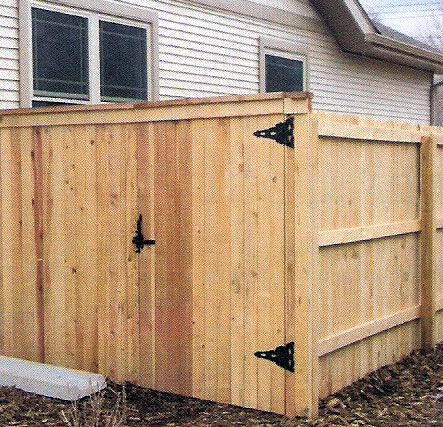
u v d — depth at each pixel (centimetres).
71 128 569
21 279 597
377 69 1323
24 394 532
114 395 528
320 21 1164
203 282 517
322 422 477
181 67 915
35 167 586
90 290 565
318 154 489
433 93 1516
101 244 558
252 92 1027
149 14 866
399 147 620
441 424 484
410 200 639
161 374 536
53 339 582
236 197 502
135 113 539
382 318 591
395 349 621
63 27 774
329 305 526
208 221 513
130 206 545
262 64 1041
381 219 592
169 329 532
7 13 721
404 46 1235
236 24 1001
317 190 484
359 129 549
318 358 503
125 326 550
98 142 557
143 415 491
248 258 498
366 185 571
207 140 512
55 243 579
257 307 496
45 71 756
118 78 836
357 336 552
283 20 1084
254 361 498
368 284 575
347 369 551
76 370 565
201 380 520
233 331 506
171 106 523
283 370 487
